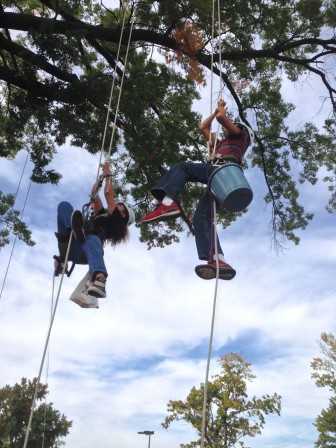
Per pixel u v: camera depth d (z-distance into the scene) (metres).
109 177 4.97
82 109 12.84
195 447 26.33
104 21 14.83
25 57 11.77
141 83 12.98
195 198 15.27
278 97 15.80
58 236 4.75
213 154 4.32
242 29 13.68
